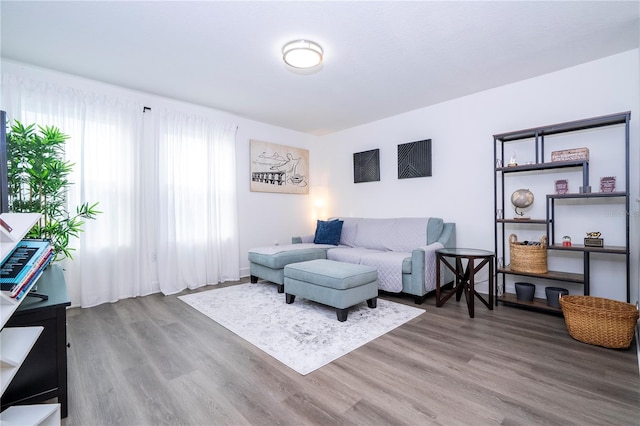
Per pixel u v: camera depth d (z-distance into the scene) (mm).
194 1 1906
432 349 2055
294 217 5098
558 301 2684
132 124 3318
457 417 1374
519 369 1787
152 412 1435
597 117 2494
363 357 1953
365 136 4727
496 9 2008
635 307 2184
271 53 2566
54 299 1449
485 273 3463
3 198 1388
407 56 2637
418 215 4066
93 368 1838
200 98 3633
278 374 1760
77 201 2957
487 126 3424
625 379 1665
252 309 2920
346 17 2084
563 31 2273
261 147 4605
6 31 2223
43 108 2795
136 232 3352
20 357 1082
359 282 2709
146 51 2527
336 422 1352
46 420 1289
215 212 3967
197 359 1946
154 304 3092
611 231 2666
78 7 1950
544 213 3039
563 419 1351
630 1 1924
